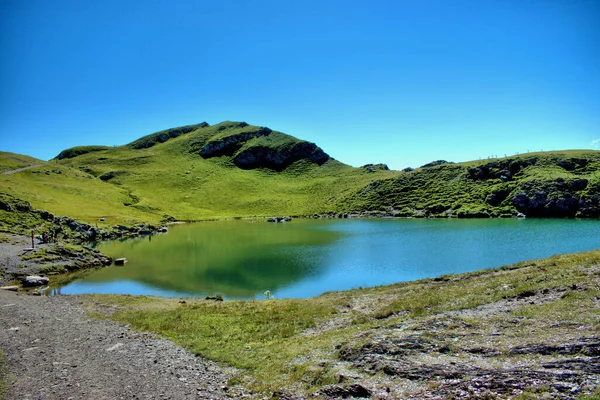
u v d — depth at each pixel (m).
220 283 51.56
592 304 19.98
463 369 14.49
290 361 19.42
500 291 28.31
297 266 61.97
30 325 26.05
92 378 17.39
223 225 145.12
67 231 90.06
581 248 67.19
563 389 11.94
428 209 161.88
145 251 80.31
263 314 30.92
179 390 16.52
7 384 16.19
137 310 32.84
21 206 89.06
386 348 17.98
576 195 140.38
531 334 17.12
